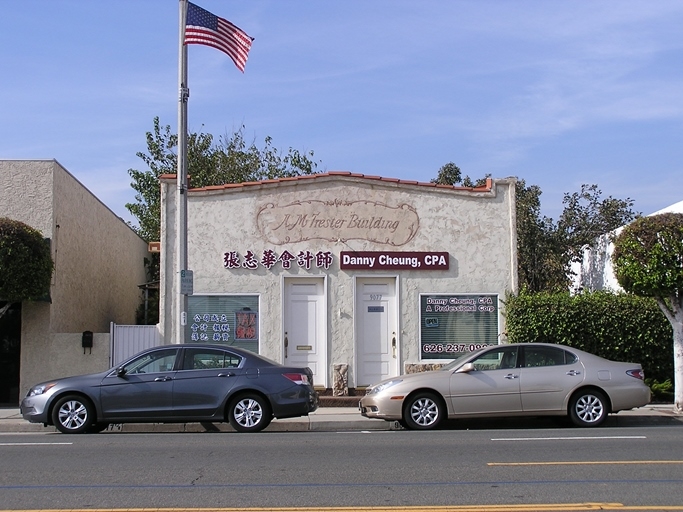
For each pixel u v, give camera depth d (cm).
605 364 1386
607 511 723
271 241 1795
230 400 1326
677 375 1534
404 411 1355
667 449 1070
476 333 1802
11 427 1430
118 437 1255
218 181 3403
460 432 1302
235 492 806
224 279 1783
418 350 1788
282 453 1053
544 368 1373
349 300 1788
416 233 1811
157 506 749
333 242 1798
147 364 1339
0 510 736
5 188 1812
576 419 1362
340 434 1291
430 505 748
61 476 895
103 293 2356
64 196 1920
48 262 1681
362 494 795
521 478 869
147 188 3525
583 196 2709
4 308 1656
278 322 1780
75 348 1759
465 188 1820
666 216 1484
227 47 1638
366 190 1811
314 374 1780
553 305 1733
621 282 1525
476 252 1814
